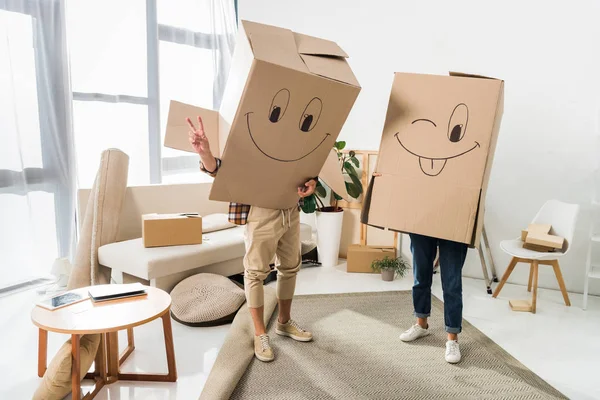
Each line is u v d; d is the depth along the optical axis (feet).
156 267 8.63
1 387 6.33
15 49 9.28
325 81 5.71
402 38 11.91
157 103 12.19
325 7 12.73
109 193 9.89
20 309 9.08
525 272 11.19
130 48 11.59
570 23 10.09
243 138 5.81
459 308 7.04
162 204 11.38
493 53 10.93
